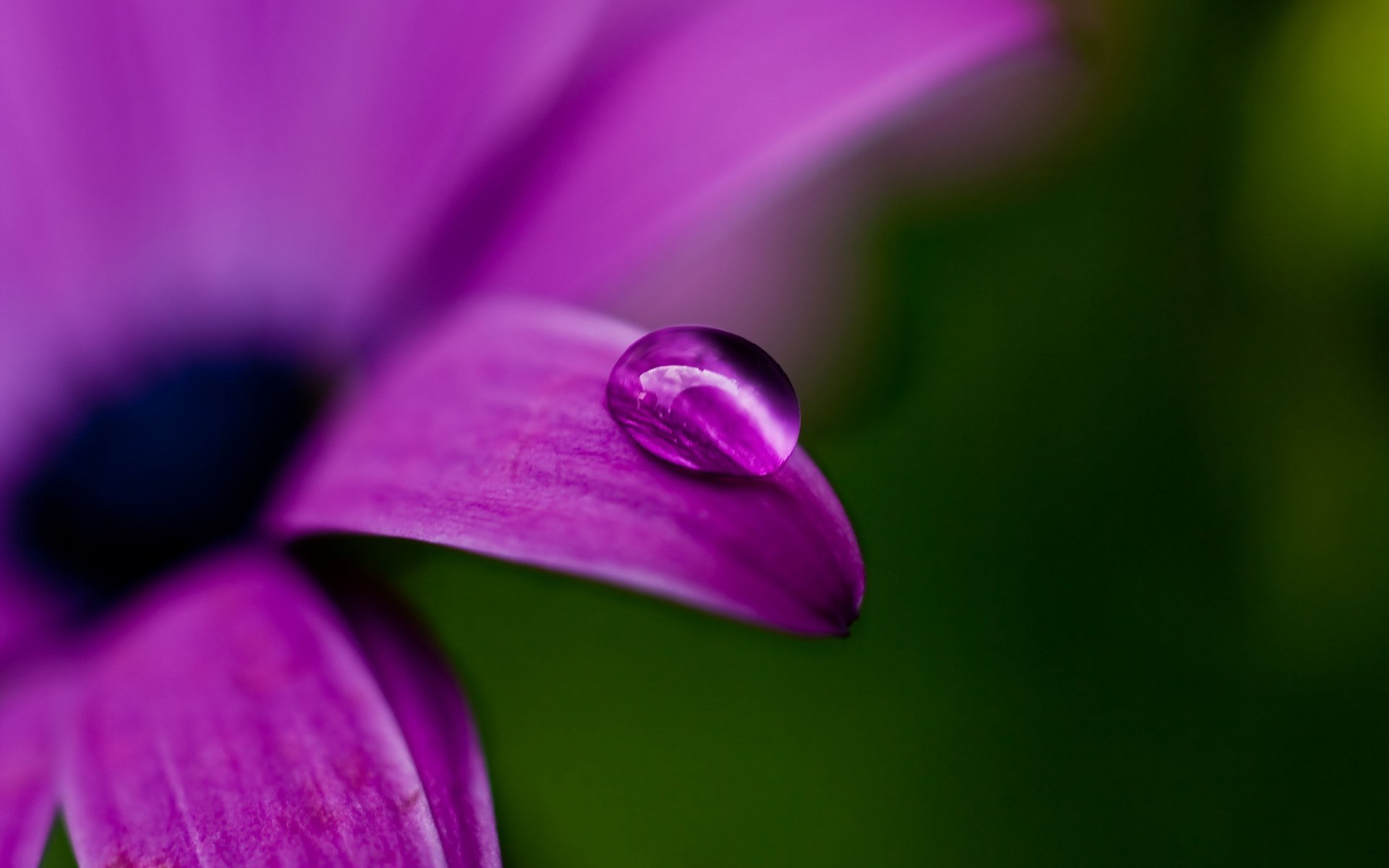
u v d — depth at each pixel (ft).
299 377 0.38
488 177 0.38
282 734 0.32
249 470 0.38
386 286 0.38
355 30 0.38
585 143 0.38
